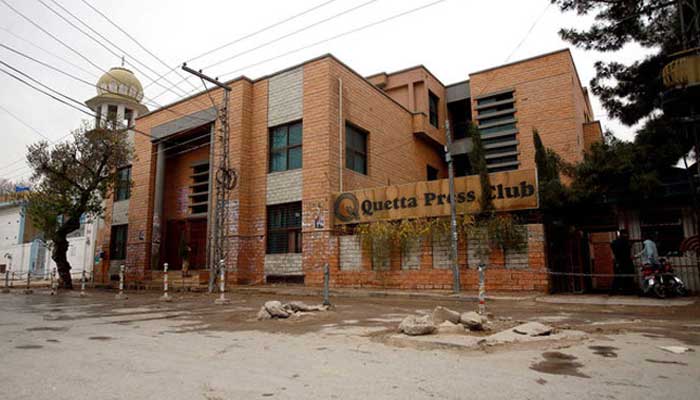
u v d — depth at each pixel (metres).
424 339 6.52
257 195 20.33
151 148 25.22
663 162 13.50
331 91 18.94
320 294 15.38
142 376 4.73
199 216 23.66
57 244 21.52
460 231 14.81
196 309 11.76
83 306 12.88
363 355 5.75
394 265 15.98
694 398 3.91
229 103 21.23
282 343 6.68
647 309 10.45
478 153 15.27
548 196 14.12
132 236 25.12
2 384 4.44
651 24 14.77
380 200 16.92
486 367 5.03
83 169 21.72
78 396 4.03
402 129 24.45
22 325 8.84
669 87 12.90
